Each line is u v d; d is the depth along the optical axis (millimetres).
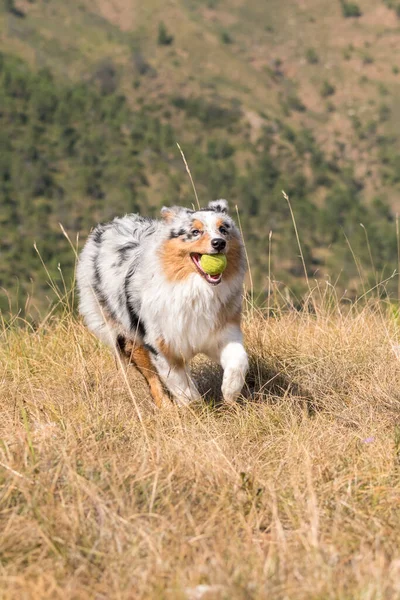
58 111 165250
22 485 5770
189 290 8039
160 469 6035
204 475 6219
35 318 10898
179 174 154125
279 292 11047
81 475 6027
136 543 5254
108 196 139500
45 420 7555
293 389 8648
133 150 157125
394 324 10117
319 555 4945
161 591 4668
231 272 8188
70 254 61594
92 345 10039
